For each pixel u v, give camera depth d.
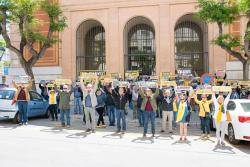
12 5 22.69
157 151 11.38
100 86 19.70
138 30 32.50
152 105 14.34
